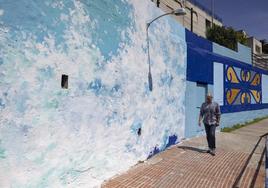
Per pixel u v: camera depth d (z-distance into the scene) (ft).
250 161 28.94
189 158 29.35
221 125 49.57
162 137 31.81
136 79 26.18
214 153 30.99
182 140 37.32
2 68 14.28
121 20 23.76
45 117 16.62
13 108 14.80
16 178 14.99
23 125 15.33
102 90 21.47
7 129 14.52
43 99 16.48
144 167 25.91
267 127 55.16
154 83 29.76
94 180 20.86
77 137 19.08
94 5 20.52
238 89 56.80
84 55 19.52
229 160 29.12
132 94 25.53
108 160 22.41
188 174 24.41
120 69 23.63
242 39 97.60
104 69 21.65
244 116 59.82
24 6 15.33
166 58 32.78
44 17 16.47
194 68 40.73
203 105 32.14
